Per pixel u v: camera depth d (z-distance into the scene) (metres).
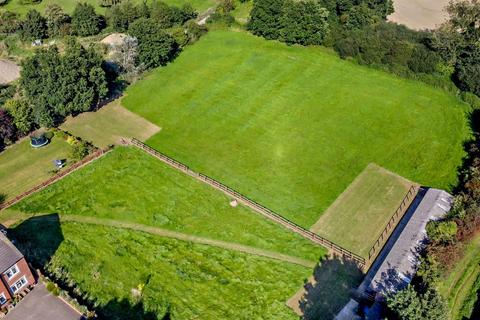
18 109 78.88
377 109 87.06
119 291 58.31
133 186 72.19
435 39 92.94
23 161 76.31
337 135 81.88
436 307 49.19
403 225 66.06
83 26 108.12
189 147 79.44
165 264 61.53
